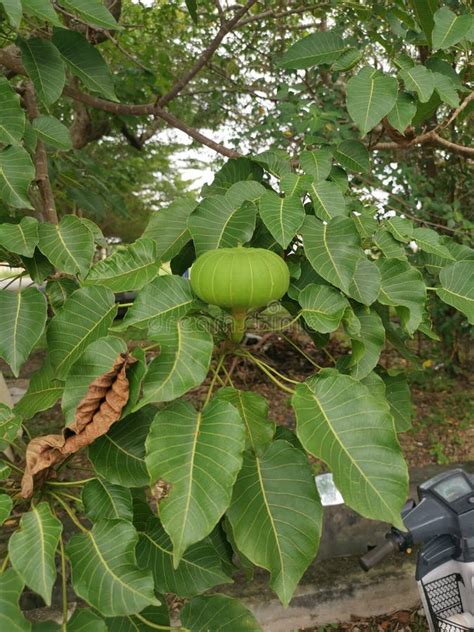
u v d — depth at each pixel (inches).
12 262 19.0
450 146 24.6
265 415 15.5
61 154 46.9
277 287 14.9
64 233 17.6
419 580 21.7
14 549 13.3
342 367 17.8
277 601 32.6
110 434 15.8
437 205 50.1
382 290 18.2
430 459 53.1
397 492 12.6
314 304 16.6
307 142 24.7
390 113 19.3
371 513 12.4
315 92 46.1
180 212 19.4
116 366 14.3
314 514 14.0
